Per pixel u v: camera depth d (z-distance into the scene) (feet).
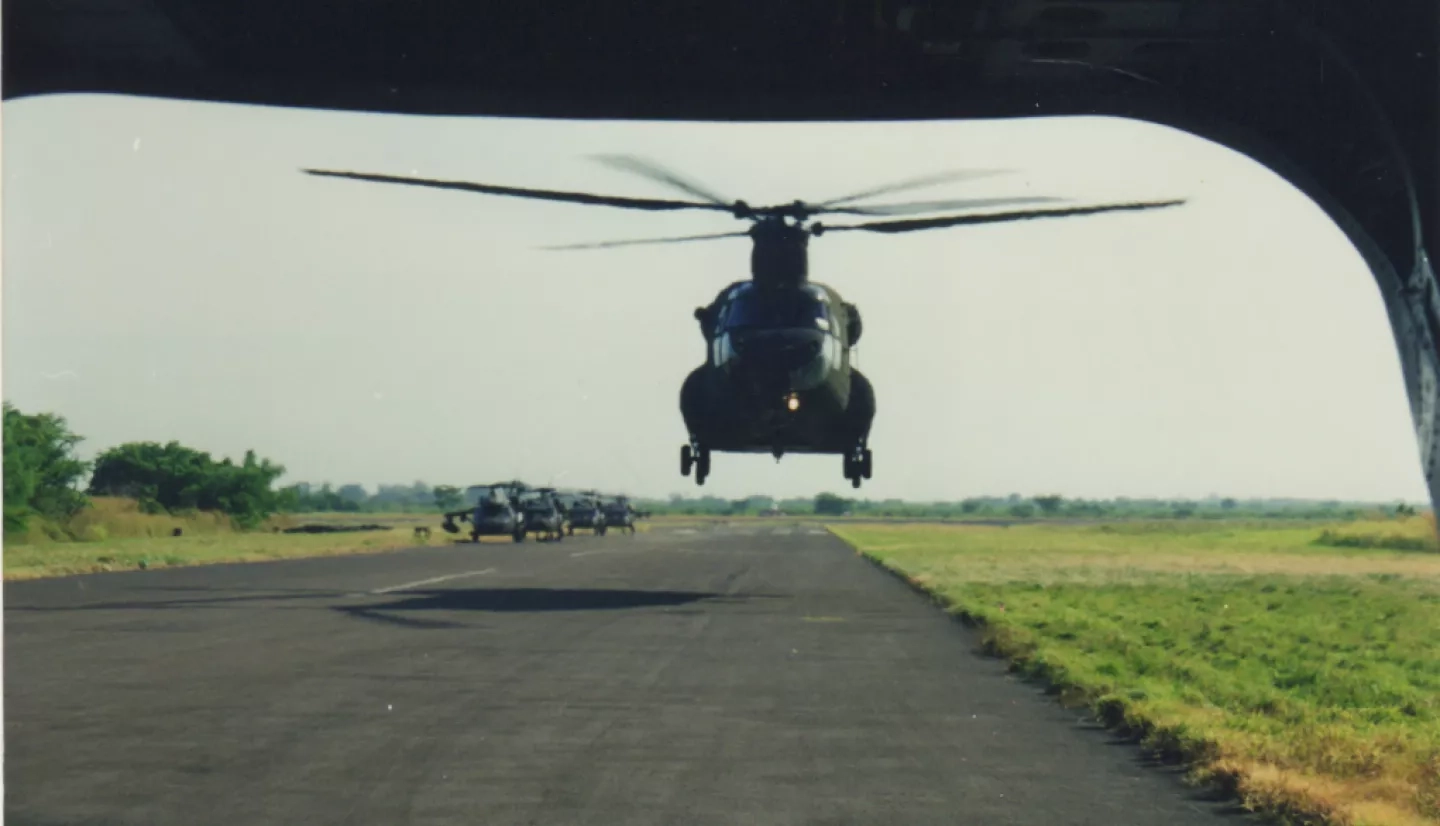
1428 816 29.91
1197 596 108.58
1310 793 31.37
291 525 297.33
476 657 60.90
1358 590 117.80
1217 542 266.98
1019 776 34.91
